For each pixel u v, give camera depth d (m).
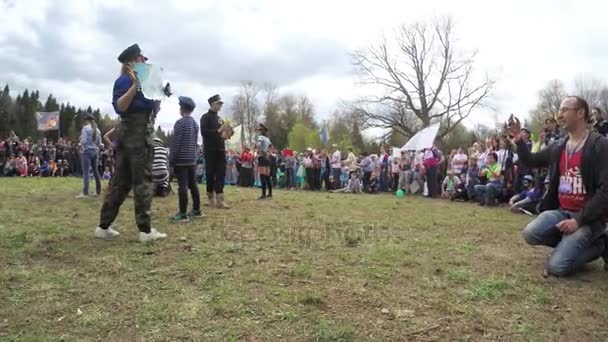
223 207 8.38
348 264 4.43
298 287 3.71
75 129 65.00
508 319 3.21
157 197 9.76
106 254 4.57
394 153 18.53
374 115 45.31
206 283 3.75
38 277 3.82
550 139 10.88
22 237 5.11
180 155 6.75
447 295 3.62
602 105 49.06
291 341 2.81
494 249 5.36
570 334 3.03
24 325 2.93
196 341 2.77
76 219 6.59
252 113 62.06
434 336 2.93
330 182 18.30
